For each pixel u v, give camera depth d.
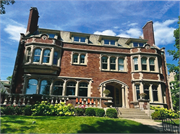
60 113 11.40
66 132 7.50
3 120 8.97
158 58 19.88
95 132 7.57
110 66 19.23
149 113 13.76
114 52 19.39
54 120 9.55
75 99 14.26
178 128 9.00
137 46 21.11
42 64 16.64
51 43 17.73
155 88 18.64
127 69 19.06
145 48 19.64
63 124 8.67
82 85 17.86
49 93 16.69
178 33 18.47
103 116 12.30
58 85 17.30
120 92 19.92
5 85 23.55
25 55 17.34
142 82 18.06
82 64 18.31
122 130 8.01
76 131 7.65
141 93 16.33
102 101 14.17
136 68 19.14
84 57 19.00
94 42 20.72
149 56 19.36
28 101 13.05
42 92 16.72
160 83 18.52
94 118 10.33
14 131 7.25
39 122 8.95
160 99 17.95
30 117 10.28
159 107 17.02
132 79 18.66
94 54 19.09
